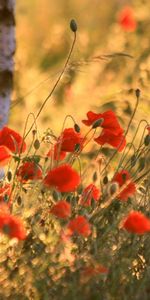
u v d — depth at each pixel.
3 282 4.89
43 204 5.25
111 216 5.24
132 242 5.13
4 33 6.52
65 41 11.77
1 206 5.07
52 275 4.86
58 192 5.11
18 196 5.28
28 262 4.96
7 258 4.98
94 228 4.98
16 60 10.03
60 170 4.85
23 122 8.59
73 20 5.74
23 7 12.74
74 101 9.13
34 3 13.55
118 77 9.28
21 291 4.87
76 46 10.67
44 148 6.81
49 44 11.74
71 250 5.02
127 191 5.19
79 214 5.21
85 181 5.93
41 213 5.23
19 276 4.88
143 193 5.47
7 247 4.96
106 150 7.12
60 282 4.86
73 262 4.86
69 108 9.06
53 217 5.19
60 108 9.17
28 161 5.37
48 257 4.86
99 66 9.42
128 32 10.30
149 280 5.08
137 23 10.54
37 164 5.34
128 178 5.27
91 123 5.38
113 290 4.95
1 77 6.54
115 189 5.02
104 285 4.95
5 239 4.96
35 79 9.67
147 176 5.65
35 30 12.66
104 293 4.92
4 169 6.22
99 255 4.97
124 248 5.11
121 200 5.26
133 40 10.01
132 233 5.12
